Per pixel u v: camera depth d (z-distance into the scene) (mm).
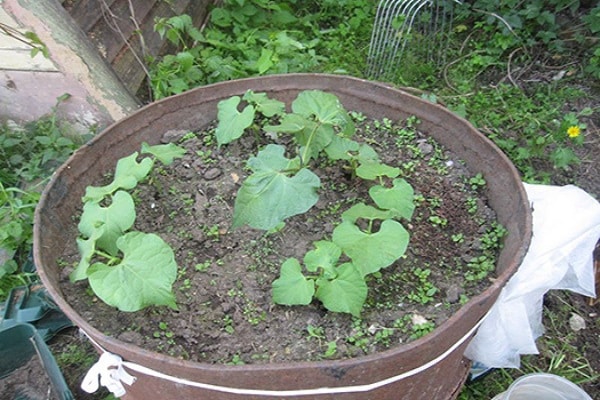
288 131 657
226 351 558
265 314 588
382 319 575
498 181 672
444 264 633
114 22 1041
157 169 748
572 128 1071
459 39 1448
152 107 733
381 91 762
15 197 1011
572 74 1337
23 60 969
